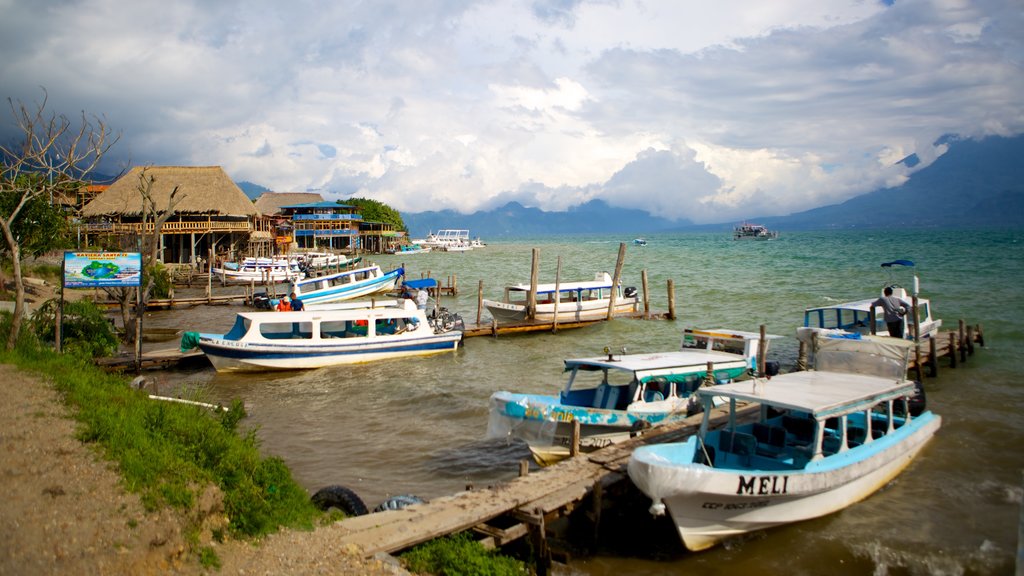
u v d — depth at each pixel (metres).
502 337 29.22
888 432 12.67
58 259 42.88
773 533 10.98
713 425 13.85
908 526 11.17
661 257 88.62
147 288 27.23
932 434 14.09
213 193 61.75
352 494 10.26
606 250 124.31
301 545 8.15
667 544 10.91
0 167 22.56
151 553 6.96
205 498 8.03
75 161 19.34
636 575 9.86
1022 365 21.98
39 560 6.47
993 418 16.50
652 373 14.66
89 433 9.16
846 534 10.96
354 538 8.63
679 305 37.59
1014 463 13.69
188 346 22.25
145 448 8.99
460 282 56.47
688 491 9.64
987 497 12.17
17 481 7.78
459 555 8.62
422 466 14.02
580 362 15.37
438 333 25.97
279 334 23.45
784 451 11.94
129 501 7.66
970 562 10.09
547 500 10.22
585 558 10.41
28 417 9.76
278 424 16.89
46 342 19.27
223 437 10.20
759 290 43.69
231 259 64.19
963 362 22.41
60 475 8.04
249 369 22.23
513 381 21.45
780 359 24.00
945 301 35.38
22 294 15.16
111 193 59.16
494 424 14.48
